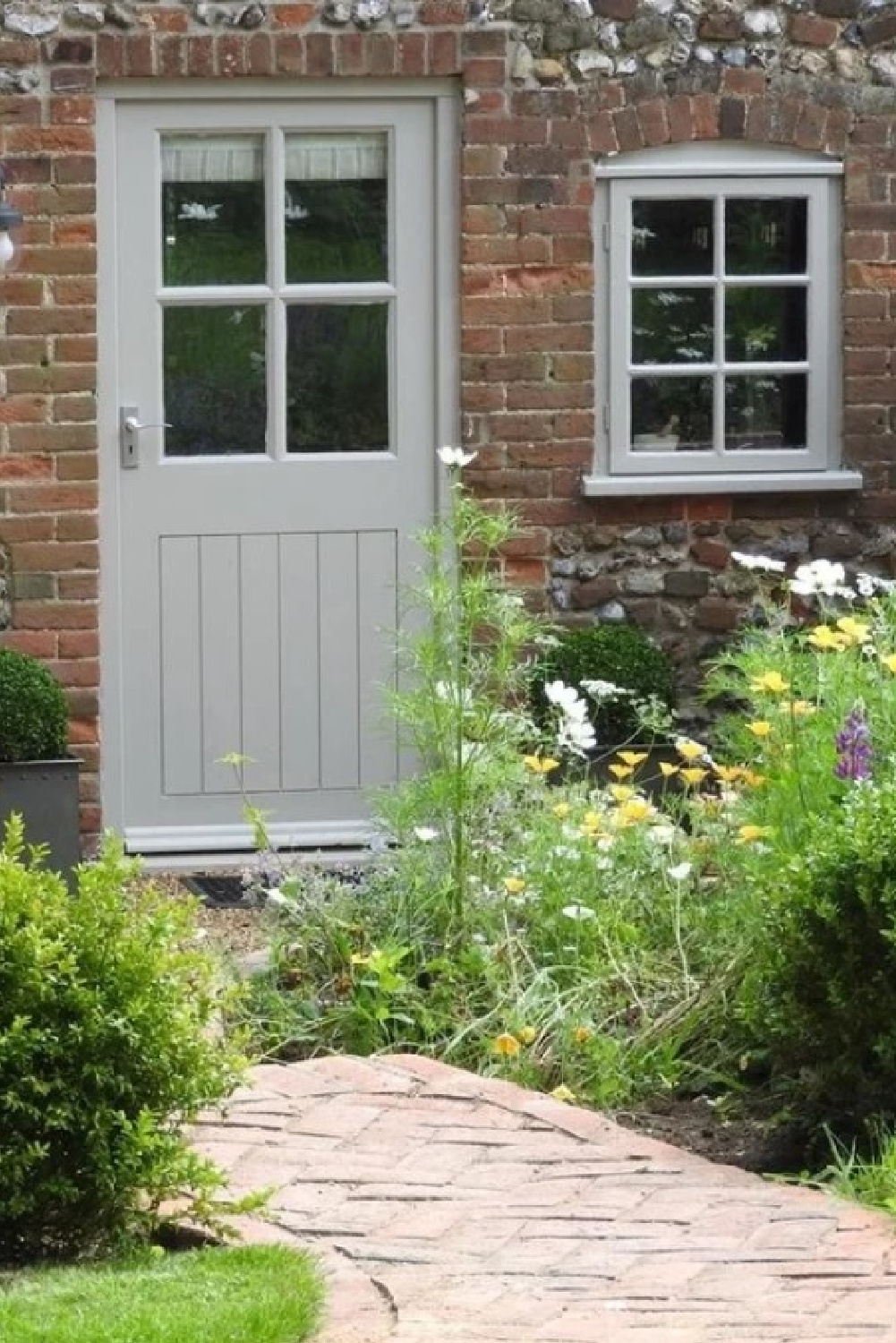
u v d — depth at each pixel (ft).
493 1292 14.17
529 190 30.19
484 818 22.99
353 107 30.04
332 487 30.50
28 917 15.26
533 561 30.66
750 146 30.50
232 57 29.50
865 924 17.95
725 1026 20.62
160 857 30.45
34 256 29.43
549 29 30.04
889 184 30.73
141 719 30.40
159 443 30.14
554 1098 19.15
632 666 29.50
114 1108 15.10
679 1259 14.83
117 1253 15.10
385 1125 18.03
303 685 30.71
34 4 29.19
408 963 22.17
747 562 23.75
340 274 30.40
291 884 22.91
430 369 30.50
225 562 30.45
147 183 29.81
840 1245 15.03
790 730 22.33
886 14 30.50
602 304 30.53
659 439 30.91
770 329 30.99
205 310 30.19
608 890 22.66
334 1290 14.16
